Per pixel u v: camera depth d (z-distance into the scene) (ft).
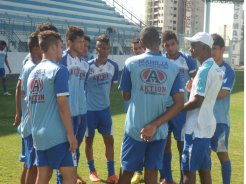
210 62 13.57
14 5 101.04
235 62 160.97
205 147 13.75
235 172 19.85
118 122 33.22
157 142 13.23
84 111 17.33
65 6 117.70
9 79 68.23
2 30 80.23
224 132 15.83
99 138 26.73
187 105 13.53
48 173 12.79
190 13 247.70
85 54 18.99
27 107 13.55
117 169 20.22
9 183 17.44
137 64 13.00
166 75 12.87
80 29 16.87
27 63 14.28
